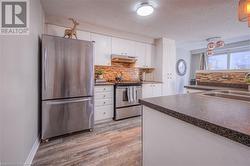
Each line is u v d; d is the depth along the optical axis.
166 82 4.40
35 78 1.99
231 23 3.19
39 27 2.23
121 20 3.03
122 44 3.79
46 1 2.28
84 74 2.56
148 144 1.15
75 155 1.86
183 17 2.87
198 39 4.58
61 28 2.93
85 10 2.58
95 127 2.85
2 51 1.11
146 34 4.01
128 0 2.23
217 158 0.63
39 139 2.20
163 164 0.98
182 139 0.82
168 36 4.25
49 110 2.24
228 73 2.41
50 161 1.73
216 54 5.69
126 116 3.39
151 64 4.43
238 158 0.56
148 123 1.14
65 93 2.38
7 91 1.17
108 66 3.84
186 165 0.80
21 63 1.44
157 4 2.34
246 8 1.32
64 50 2.35
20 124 1.41
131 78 4.35
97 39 3.37
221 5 2.37
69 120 2.43
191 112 0.78
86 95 2.60
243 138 0.50
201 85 2.87
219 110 0.82
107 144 2.16
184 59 6.39
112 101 3.25
